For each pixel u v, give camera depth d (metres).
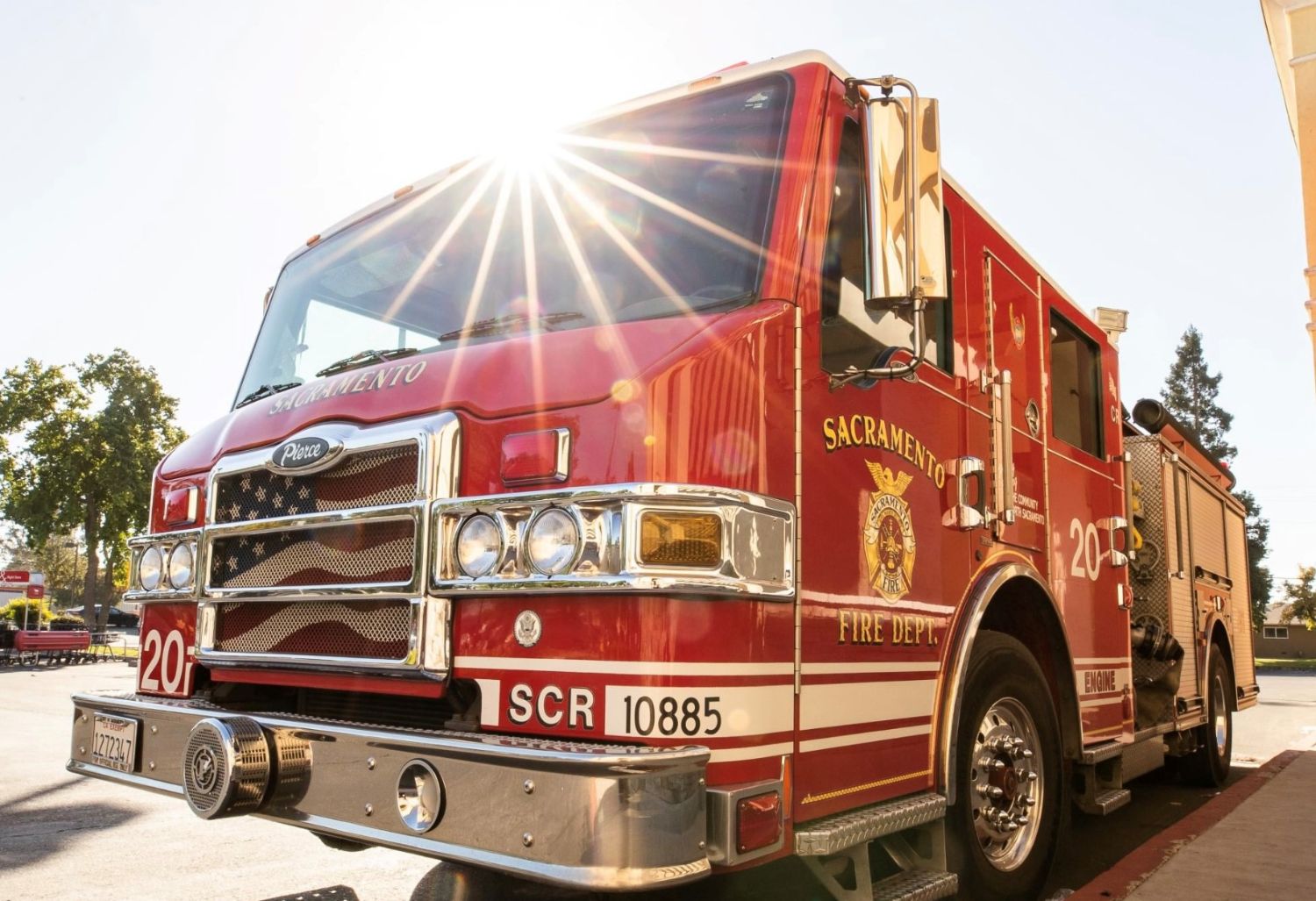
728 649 2.49
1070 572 4.80
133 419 37.62
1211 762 7.21
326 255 4.37
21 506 36.41
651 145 3.36
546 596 2.54
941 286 2.86
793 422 2.83
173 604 3.67
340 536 3.00
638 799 2.21
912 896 3.10
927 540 3.49
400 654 2.79
